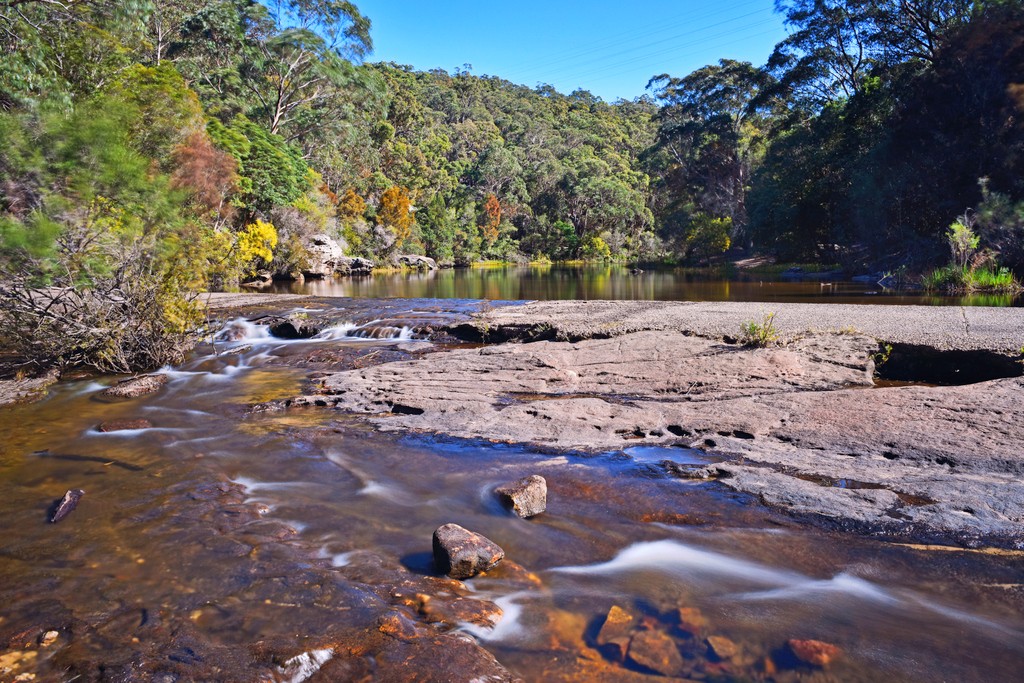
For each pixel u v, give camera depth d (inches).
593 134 4069.9
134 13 758.5
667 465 173.6
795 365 259.8
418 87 3929.6
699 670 91.1
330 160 1909.4
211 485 167.2
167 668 91.5
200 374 320.8
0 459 191.6
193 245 375.6
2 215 326.6
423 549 131.0
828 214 1270.9
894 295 639.1
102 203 337.4
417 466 180.4
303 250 1235.2
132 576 119.6
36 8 559.5
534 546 131.9
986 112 872.9
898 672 90.5
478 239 2484.0
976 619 103.6
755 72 1898.4
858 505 141.9
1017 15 882.1
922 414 194.1
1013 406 193.9
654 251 2442.2
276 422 227.8
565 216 2876.5
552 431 205.5
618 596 112.0
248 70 1581.0
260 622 103.5
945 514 135.7
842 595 111.3
